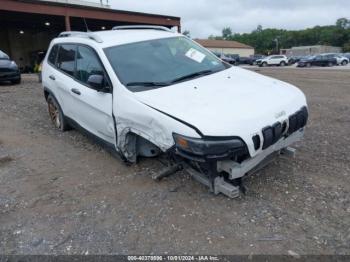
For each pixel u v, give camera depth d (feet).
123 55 14.37
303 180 12.87
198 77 13.76
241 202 11.43
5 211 11.69
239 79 13.73
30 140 19.10
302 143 16.99
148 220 10.74
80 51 16.49
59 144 18.24
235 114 10.62
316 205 11.17
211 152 10.04
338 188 12.26
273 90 12.69
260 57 178.29
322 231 9.85
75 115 17.61
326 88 38.14
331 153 15.60
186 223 10.47
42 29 125.49
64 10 78.95
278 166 14.06
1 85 42.60
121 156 14.05
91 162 15.56
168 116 10.97
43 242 9.95
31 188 13.30
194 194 12.07
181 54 15.24
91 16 83.71
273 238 9.59
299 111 12.27
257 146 10.53
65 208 11.73
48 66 20.08
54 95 19.47
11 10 71.41
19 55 122.93
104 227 10.52
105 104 13.79
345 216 10.55
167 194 12.19
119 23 103.30
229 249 9.23
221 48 250.57
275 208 11.03
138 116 11.92
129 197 12.19
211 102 11.37
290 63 154.51
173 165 13.06
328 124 20.71
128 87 12.96
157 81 13.26
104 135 14.97
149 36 15.88
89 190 12.90
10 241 10.06
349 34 338.75
